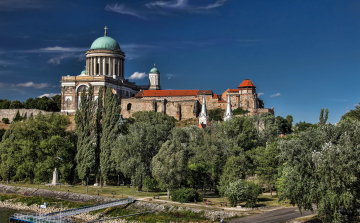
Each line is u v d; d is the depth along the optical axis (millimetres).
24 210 115688
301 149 78562
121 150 122125
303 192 76375
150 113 191375
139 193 118688
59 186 131375
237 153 125125
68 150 140000
